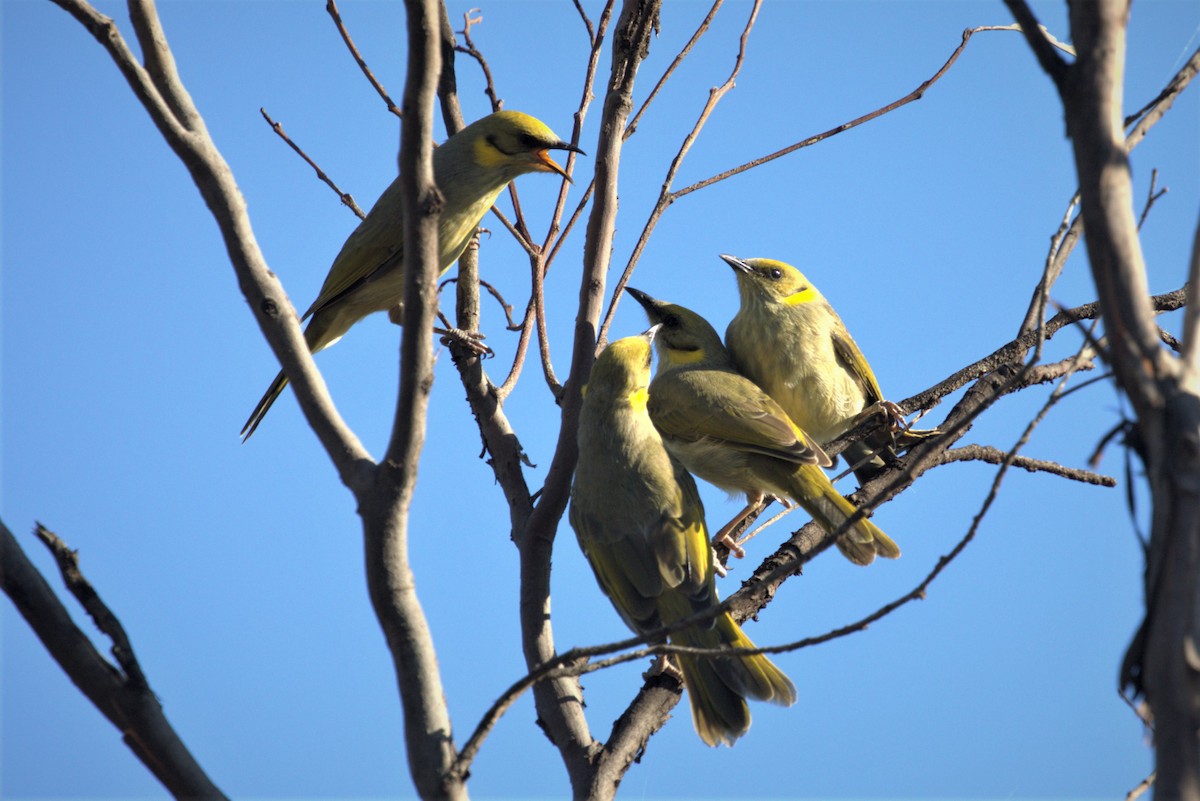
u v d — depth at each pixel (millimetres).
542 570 9211
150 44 6477
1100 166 5039
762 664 9367
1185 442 4883
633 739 8258
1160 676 4738
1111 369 5137
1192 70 6812
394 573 6293
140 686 5871
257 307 6449
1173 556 4816
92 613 5945
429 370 6066
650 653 6051
